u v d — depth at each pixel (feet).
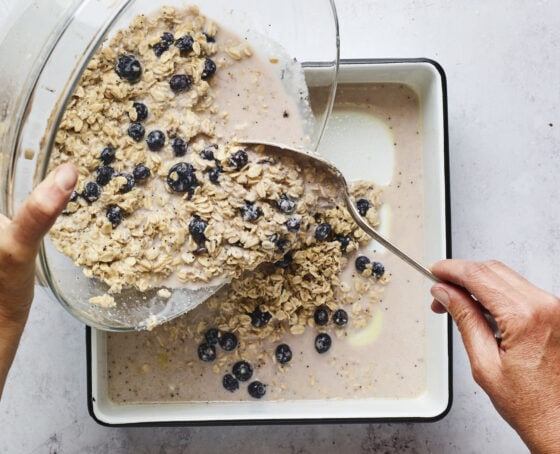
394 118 2.14
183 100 1.86
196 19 1.87
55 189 1.45
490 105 2.24
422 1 2.23
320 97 1.94
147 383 2.06
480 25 2.24
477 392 2.21
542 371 1.66
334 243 2.05
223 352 2.07
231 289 2.04
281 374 2.08
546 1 2.25
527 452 2.20
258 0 1.90
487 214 2.23
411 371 2.11
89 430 2.17
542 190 2.24
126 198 1.81
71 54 1.67
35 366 2.16
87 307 1.79
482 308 1.79
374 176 2.13
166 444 2.18
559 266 2.24
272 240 1.82
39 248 1.57
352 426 2.20
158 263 1.80
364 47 2.22
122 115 1.83
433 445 2.20
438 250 2.04
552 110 2.25
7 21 1.86
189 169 1.82
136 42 1.84
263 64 1.91
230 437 2.19
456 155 2.24
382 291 2.11
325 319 2.06
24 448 2.16
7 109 1.72
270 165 1.84
